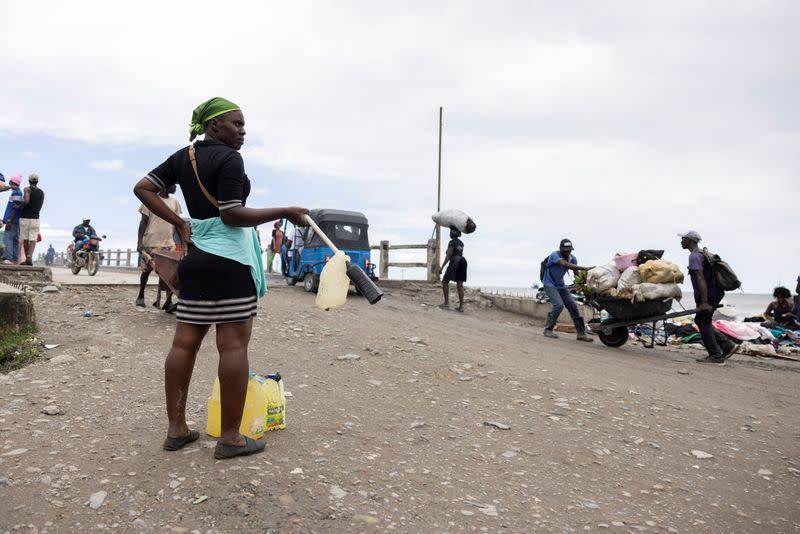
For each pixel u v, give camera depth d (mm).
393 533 2562
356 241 14727
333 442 3738
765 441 4645
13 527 2414
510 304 15820
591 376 6969
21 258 12328
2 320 6574
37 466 3041
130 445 3410
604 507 3074
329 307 3475
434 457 3654
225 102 3246
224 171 3055
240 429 3582
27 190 12094
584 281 10633
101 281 11656
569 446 4113
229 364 3172
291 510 2680
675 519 2996
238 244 3135
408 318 11617
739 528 2938
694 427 4922
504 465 3613
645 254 10039
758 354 10570
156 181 3229
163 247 8984
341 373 6047
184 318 3156
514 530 2707
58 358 5664
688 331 12383
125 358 5891
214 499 2732
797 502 3344
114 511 2594
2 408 4059
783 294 13203
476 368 6766
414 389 5590
